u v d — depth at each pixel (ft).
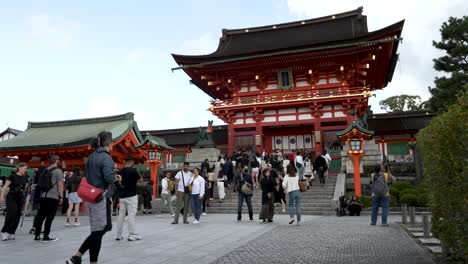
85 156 79.15
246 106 132.26
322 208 65.87
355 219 54.60
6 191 37.09
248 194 53.06
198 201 49.24
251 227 44.09
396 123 135.54
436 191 24.07
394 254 26.50
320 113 128.06
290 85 130.82
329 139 127.24
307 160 79.92
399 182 77.25
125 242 32.81
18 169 36.70
